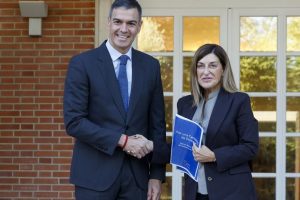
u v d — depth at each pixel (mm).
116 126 3705
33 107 6449
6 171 6445
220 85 3926
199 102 3947
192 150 3805
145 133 3881
